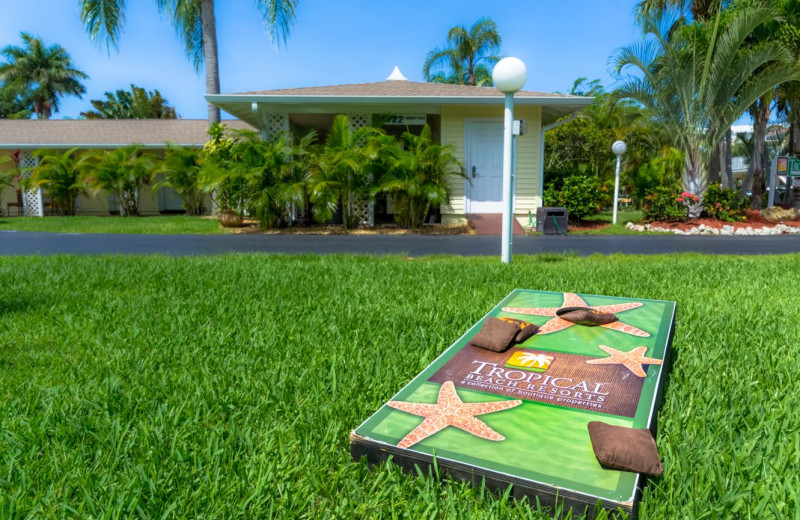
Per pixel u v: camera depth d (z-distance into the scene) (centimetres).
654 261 740
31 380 291
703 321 399
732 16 1279
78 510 174
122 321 407
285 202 1232
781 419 232
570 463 167
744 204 1477
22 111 4606
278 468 198
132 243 1036
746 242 1062
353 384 278
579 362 242
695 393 265
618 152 1352
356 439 189
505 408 202
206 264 687
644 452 163
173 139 2088
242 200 1280
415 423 195
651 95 1327
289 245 1000
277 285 544
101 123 2312
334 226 1320
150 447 214
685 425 228
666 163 2141
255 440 221
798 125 1728
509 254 725
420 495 176
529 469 166
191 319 408
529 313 314
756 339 353
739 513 170
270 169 1237
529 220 1356
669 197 1325
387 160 1208
